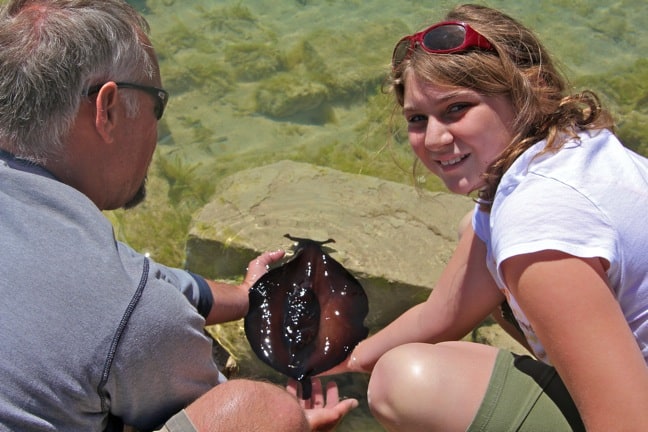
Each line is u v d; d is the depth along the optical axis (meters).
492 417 1.92
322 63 5.32
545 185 1.70
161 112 1.97
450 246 3.15
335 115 4.91
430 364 2.00
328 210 3.33
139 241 3.75
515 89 1.86
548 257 1.64
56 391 1.51
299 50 5.50
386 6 6.18
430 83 1.89
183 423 1.69
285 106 4.93
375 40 5.62
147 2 6.27
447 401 1.95
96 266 1.58
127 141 1.86
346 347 2.54
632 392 1.57
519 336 2.49
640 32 5.72
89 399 1.56
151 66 1.88
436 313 2.38
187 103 5.03
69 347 1.53
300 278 2.65
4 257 1.55
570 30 5.80
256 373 2.89
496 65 1.84
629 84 5.11
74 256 1.57
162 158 4.44
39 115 1.66
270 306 2.60
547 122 1.86
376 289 3.01
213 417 1.70
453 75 1.86
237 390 1.74
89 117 1.74
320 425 2.23
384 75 5.13
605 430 1.58
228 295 2.59
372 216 3.30
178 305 1.67
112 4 1.79
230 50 5.55
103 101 1.73
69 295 1.54
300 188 3.49
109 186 1.88
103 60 1.71
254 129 4.77
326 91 5.04
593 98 1.92
